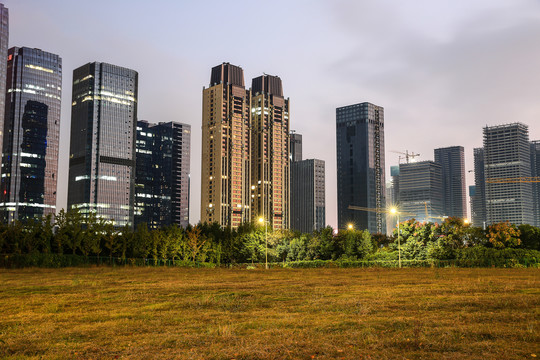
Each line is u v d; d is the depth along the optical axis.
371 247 86.62
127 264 78.19
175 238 93.94
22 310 22.50
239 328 17.02
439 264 69.12
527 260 64.75
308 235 95.06
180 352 13.76
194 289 31.33
